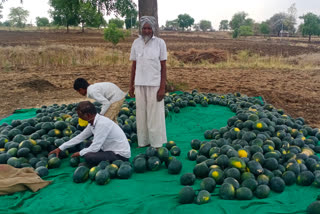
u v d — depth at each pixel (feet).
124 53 77.30
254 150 16.83
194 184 14.98
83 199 13.73
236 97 34.55
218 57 79.87
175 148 19.19
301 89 43.32
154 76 18.65
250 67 68.69
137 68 18.94
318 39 228.22
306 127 23.27
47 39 130.11
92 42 123.44
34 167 16.94
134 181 15.28
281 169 15.60
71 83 46.78
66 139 19.29
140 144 20.59
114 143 17.01
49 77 50.90
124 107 26.84
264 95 39.09
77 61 66.33
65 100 36.73
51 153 17.51
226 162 15.55
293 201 13.52
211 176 14.76
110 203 13.33
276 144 18.49
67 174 16.43
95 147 16.39
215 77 53.31
